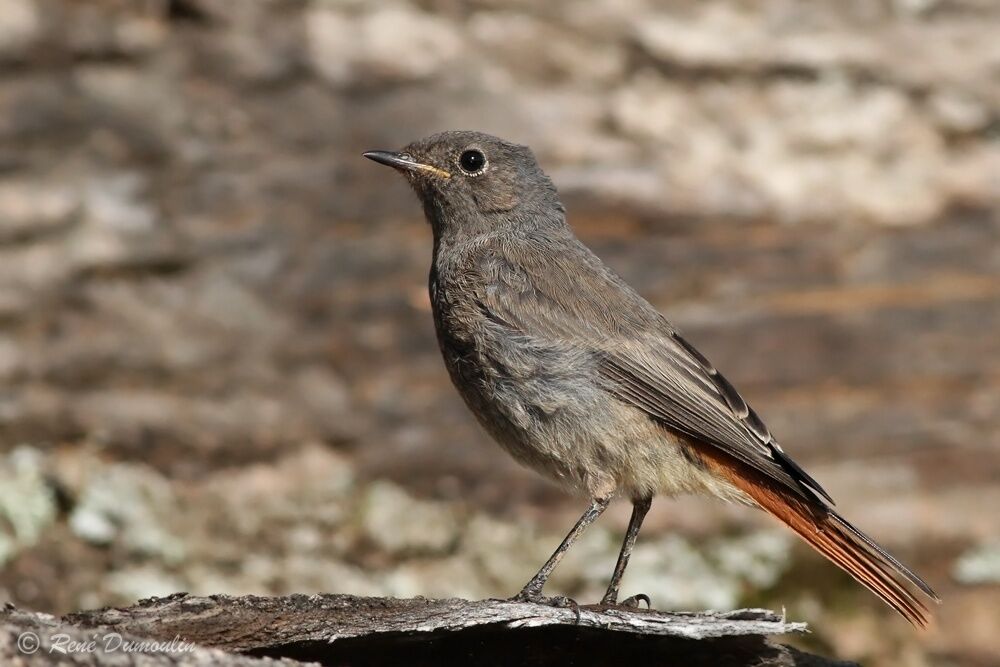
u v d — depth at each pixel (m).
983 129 14.06
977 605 12.70
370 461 13.46
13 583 11.31
